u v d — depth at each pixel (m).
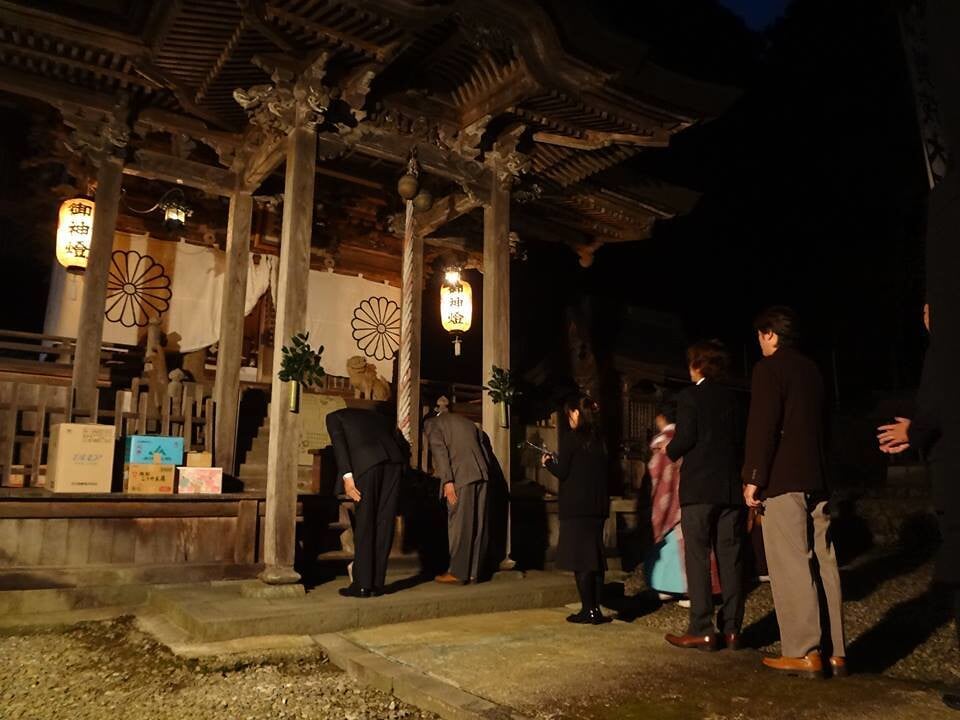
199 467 6.13
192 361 9.34
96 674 3.84
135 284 9.02
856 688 3.28
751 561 6.42
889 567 7.50
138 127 7.16
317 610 4.61
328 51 5.95
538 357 14.85
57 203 9.16
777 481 3.62
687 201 9.82
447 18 6.21
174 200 8.05
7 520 5.16
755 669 3.61
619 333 12.58
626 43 6.48
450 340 13.39
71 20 5.80
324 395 9.62
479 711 2.96
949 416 1.99
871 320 15.87
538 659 3.83
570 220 9.76
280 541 5.32
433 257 10.67
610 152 7.96
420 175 8.49
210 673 3.83
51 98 6.62
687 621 5.32
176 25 5.64
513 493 8.61
